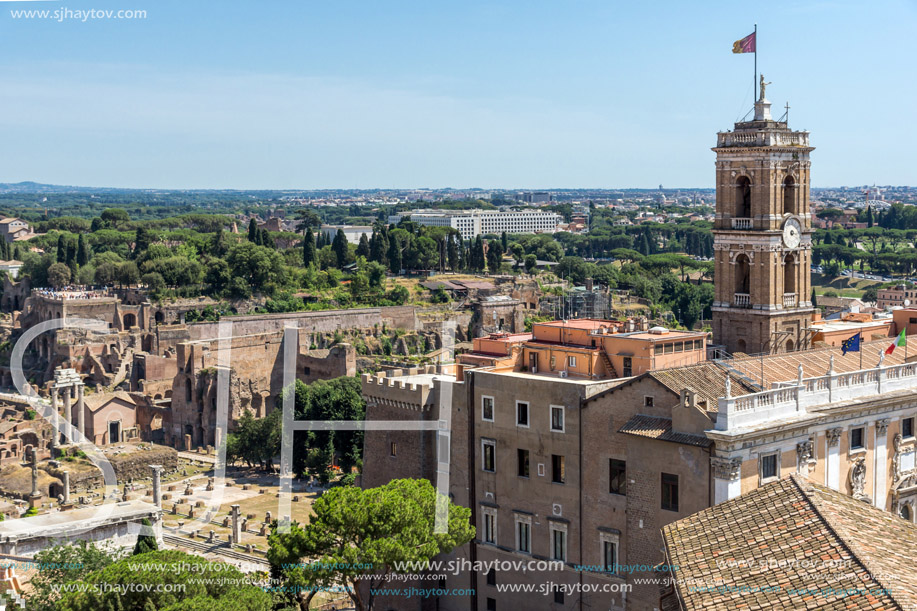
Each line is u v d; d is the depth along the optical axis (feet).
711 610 220.23
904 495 376.68
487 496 397.80
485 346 444.55
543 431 376.48
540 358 421.59
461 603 406.21
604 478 358.02
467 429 403.13
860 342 409.08
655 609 338.54
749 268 454.40
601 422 357.61
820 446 346.13
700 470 321.93
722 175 460.14
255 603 305.73
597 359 401.90
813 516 245.86
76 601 304.71
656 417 339.77
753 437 315.78
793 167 451.12
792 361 388.37
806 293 465.06
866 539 234.38
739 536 249.75
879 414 368.07
